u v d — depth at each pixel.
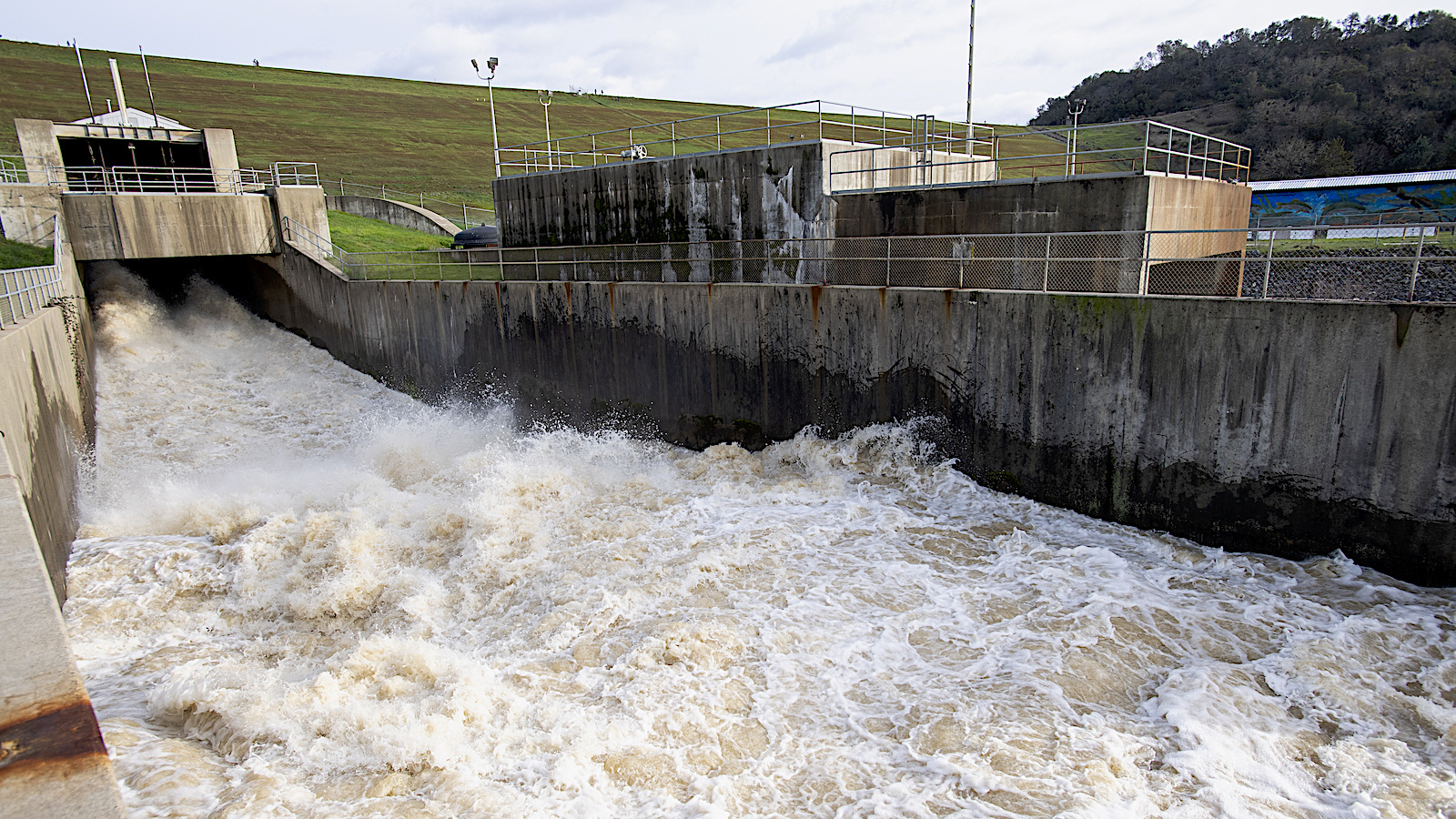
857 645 9.88
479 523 14.09
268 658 10.62
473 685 8.88
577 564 12.52
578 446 19.66
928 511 14.22
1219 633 9.82
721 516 14.31
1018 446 14.37
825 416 17.02
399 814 6.95
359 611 11.89
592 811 7.04
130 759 7.57
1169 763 7.54
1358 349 10.73
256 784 7.30
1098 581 11.21
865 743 8.00
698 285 18.48
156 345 27.17
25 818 2.82
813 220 19.16
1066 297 13.28
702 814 7.00
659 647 9.73
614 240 23.94
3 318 13.78
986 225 16.80
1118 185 15.02
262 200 29.12
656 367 19.83
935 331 15.02
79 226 25.56
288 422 23.16
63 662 3.79
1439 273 22.30
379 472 18.84
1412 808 6.90
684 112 97.00
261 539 13.77
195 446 20.81
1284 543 11.80
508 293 22.77
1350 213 34.16
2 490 6.23
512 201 27.08
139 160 32.44
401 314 26.03
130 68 81.88
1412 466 10.58
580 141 74.38
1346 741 7.80
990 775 7.36
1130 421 12.95
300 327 30.20
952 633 10.12
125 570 12.92
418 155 64.44
